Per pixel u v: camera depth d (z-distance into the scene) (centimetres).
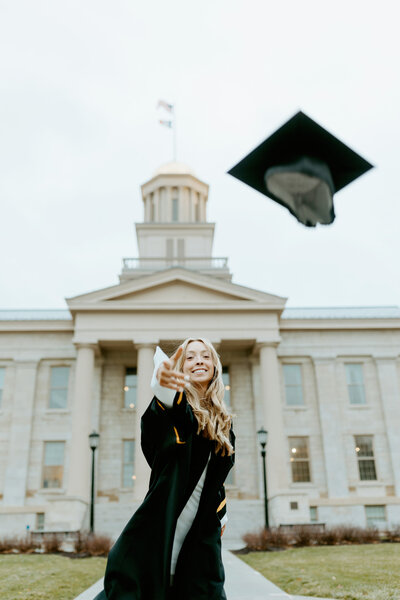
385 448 3394
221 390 264
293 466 3334
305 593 790
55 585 926
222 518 246
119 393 3434
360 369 3584
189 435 230
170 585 222
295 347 3575
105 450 3281
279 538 1964
